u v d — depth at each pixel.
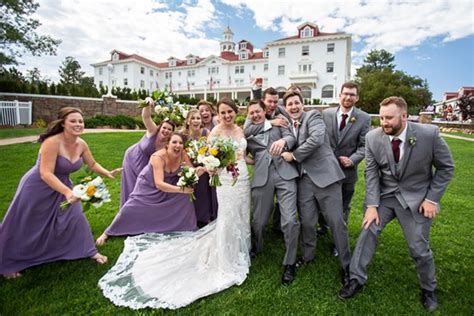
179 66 50.25
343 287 2.46
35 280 2.54
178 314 2.18
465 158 8.88
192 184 3.10
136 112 19.88
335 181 2.65
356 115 3.21
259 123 3.09
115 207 4.42
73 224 2.82
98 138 10.62
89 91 19.36
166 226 3.57
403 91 34.16
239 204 2.96
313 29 36.34
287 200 2.76
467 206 4.67
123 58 51.31
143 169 3.60
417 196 2.38
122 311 2.21
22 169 6.03
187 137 3.68
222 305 2.29
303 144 2.72
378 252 3.20
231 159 2.78
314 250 2.95
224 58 48.25
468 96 24.20
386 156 2.45
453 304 2.37
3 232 2.53
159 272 2.65
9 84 15.84
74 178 5.58
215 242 2.89
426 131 2.30
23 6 16.75
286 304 2.32
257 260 3.02
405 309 2.30
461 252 3.22
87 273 2.68
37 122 15.28
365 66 51.62
